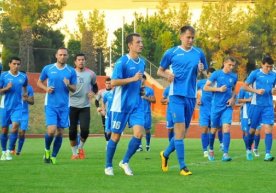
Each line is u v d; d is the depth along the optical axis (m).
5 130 20.42
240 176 14.62
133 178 14.12
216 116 19.98
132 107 14.66
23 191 12.09
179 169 16.25
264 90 19.52
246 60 66.44
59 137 18.30
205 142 21.97
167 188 12.47
